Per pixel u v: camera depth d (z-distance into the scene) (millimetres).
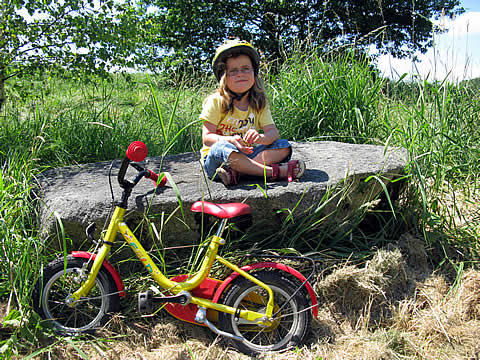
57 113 4355
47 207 2473
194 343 2195
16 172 2762
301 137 4410
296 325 2225
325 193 2637
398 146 3432
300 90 4496
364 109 4289
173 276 2465
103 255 2193
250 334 2387
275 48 11609
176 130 4539
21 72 4598
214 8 13578
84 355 1974
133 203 2463
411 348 2215
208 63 12453
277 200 2564
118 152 4078
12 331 2129
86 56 4641
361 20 12469
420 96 3543
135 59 4914
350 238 2789
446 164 3346
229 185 2693
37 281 2205
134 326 2279
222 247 2633
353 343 2230
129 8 4719
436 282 2623
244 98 2822
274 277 2205
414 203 3078
